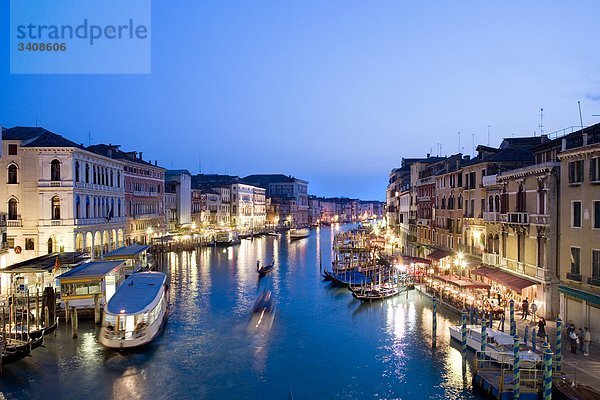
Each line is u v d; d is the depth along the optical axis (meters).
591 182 23.77
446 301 35.97
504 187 32.91
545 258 27.61
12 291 30.41
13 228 41.53
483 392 20.28
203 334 29.83
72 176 42.44
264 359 25.56
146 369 24.09
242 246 92.94
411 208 61.94
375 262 53.91
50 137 43.34
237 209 123.69
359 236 86.19
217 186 119.12
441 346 26.89
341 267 54.31
